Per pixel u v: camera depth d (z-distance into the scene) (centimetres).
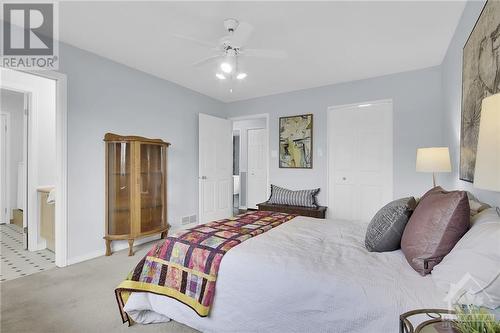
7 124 487
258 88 443
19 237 396
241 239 184
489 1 153
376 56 314
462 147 216
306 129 441
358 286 123
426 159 252
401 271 134
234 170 743
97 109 313
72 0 212
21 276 260
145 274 183
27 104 339
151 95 379
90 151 307
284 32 258
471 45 188
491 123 74
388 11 223
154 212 352
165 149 363
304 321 134
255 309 149
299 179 451
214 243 177
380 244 164
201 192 457
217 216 490
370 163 393
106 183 316
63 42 282
